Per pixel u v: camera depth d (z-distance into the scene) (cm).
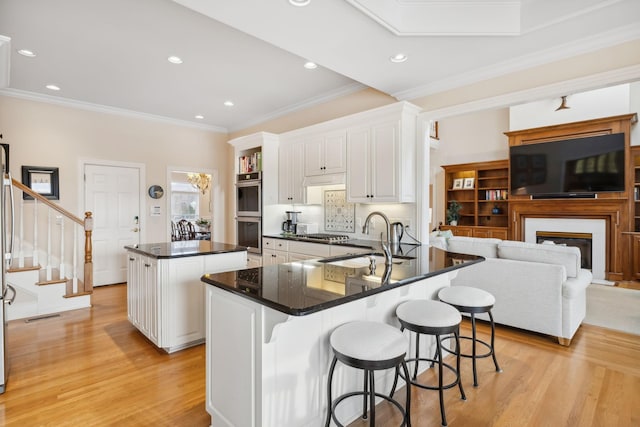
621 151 542
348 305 194
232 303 171
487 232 714
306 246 417
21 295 375
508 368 259
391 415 202
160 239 577
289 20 233
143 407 208
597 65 262
